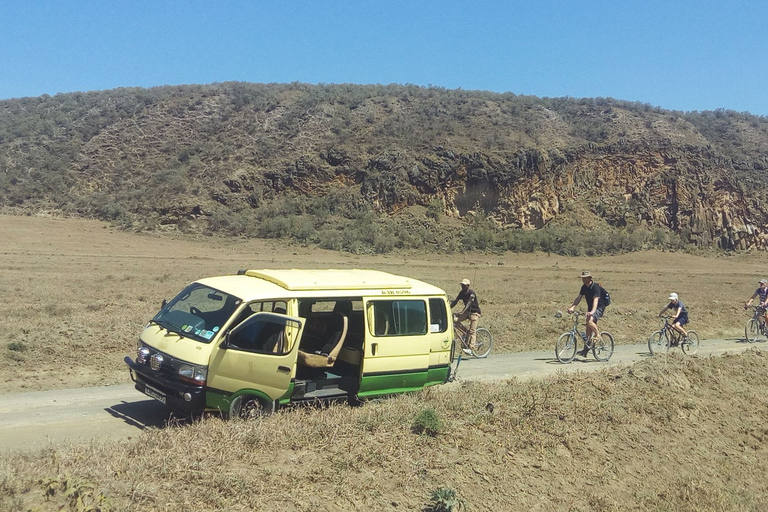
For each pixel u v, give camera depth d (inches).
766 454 444.5
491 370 559.2
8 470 230.5
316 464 283.7
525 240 3284.9
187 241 2967.5
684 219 3693.4
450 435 340.5
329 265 2187.5
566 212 3622.0
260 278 398.3
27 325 610.5
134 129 4131.4
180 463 260.2
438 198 3590.1
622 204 3720.5
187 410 337.7
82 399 406.9
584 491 338.0
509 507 304.2
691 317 1005.2
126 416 372.5
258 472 268.1
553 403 411.8
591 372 505.7
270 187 3602.4
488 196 3604.8
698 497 366.3
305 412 350.3
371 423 334.3
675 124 4308.6
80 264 1761.8
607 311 981.8
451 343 438.9
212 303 365.7
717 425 459.8
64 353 535.8
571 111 4456.2
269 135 3976.4
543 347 724.7
